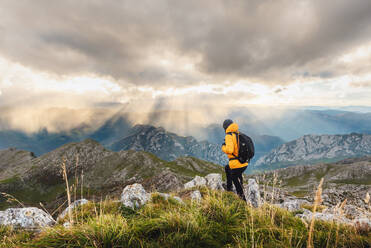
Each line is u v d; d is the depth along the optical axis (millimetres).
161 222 3145
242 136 6641
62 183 145750
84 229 2820
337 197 20438
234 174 6719
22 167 168250
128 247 2557
